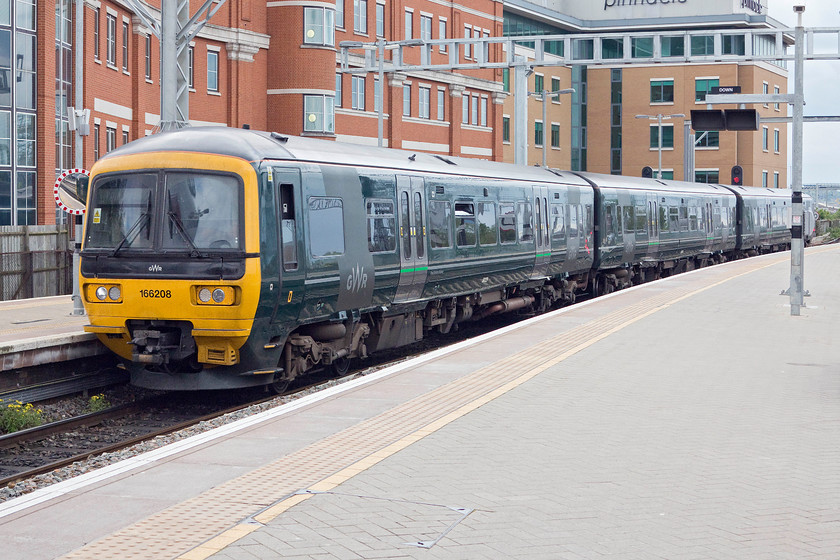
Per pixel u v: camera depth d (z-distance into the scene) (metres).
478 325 30.08
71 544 7.52
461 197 23.91
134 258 15.95
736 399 13.49
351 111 61.25
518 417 12.21
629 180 39.31
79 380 17.94
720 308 25.64
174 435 14.23
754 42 93.06
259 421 11.93
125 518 8.14
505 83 84.31
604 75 95.94
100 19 40.97
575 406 12.93
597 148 96.56
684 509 8.41
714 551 7.38
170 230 15.86
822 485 9.19
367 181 19.44
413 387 14.22
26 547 7.45
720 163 93.00
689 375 15.43
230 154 15.85
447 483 9.16
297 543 7.45
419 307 22.14
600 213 34.81
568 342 19.06
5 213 35.75
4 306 24.98
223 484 9.12
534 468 9.73
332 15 55.72
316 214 17.48
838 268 42.97
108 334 16.58
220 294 15.55
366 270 19.22
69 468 12.62
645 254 40.22
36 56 36.78
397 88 65.50
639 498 8.73
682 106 93.44
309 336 17.81
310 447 10.60
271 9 54.94
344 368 20.17
